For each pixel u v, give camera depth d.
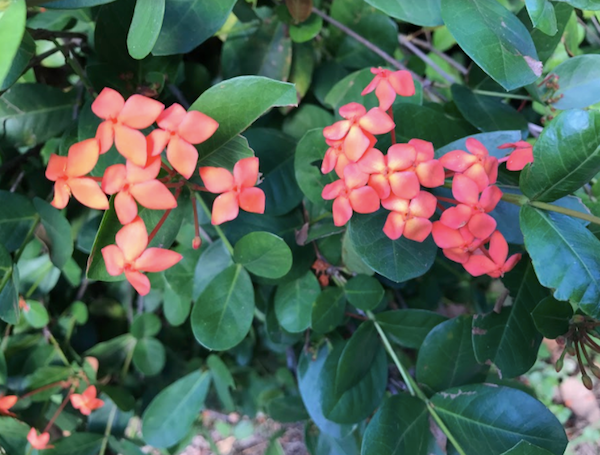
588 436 0.54
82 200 0.17
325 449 0.31
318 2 0.30
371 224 0.20
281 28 0.28
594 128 0.16
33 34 0.23
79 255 0.32
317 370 0.28
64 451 0.32
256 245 0.22
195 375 0.34
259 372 0.40
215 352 0.38
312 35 0.27
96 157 0.17
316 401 0.28
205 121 0.16
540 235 0.18
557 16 0.23
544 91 0.25
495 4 0.19
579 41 0.31
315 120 0.29
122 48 0.23
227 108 0.17
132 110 0.16
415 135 0.23
